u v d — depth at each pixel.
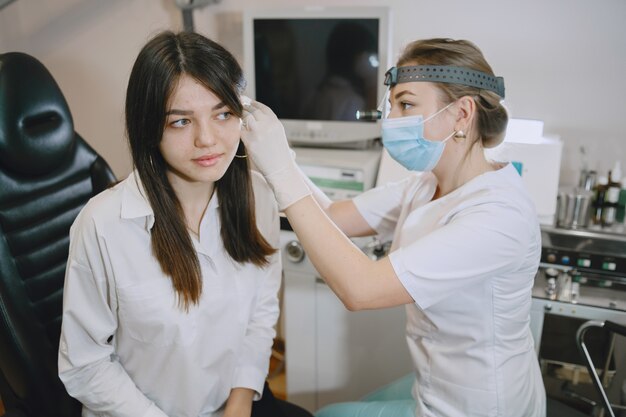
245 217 1.13
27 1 2.37
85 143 1.48
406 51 1.10
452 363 1.14
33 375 1.23
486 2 1.75
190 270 1.04
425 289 1.00
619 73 1.68
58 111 1.33
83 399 1.09
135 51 2.29
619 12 1.62
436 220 1.10
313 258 1.02
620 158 1.75
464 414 1.14
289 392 1.83
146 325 1.05
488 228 0.98
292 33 1.79
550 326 1.67
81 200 1.45
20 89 1.24
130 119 0.95
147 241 1.04
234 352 1.17
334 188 1.75
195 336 1.09
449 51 1.04
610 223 1.56
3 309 1.20
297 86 1.85
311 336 1.73
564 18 1.68
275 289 1.30
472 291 1.05
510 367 1.12
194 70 0.89
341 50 1.75
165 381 1.13
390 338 1.65
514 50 1.76
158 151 1.00
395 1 1.85
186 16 1.99
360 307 1.01
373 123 1.79
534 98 1.79
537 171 1.56
